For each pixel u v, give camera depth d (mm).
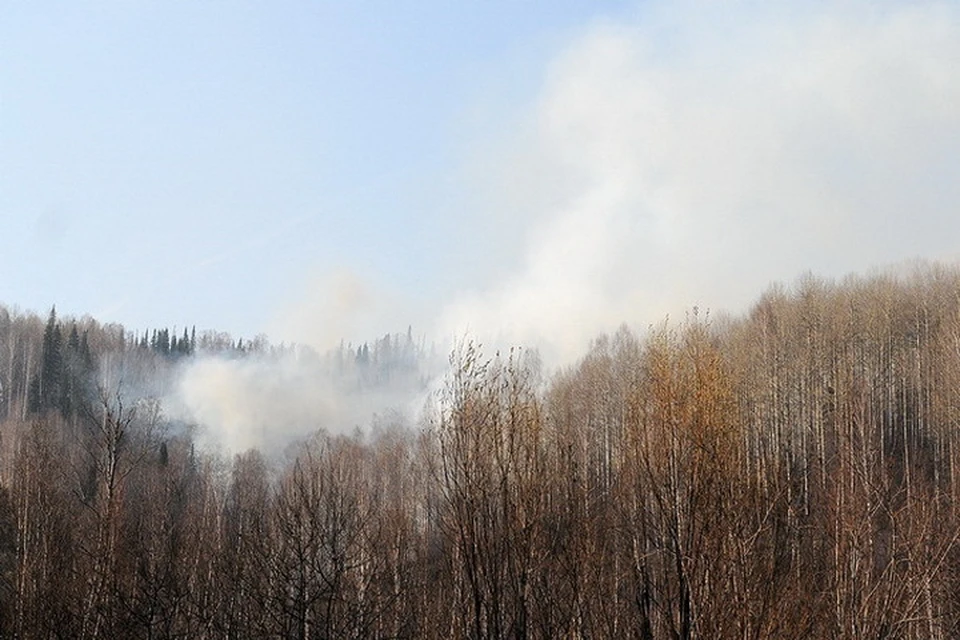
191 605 23516
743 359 61281
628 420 24797
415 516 32562
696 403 21547
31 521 29734
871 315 71812
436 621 23422
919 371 69000
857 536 23469
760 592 20469
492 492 20938
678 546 20391
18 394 103125
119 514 25797
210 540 30438
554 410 46344
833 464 40125
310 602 20859
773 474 25688
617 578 22703
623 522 24281
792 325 71562
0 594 26422
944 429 59656
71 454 44094
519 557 20312
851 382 37531
